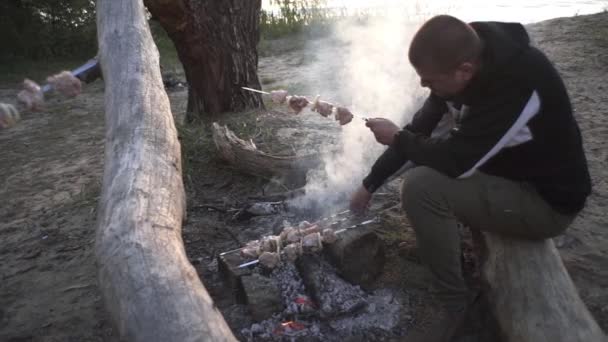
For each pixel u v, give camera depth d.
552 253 2.43
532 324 2.18
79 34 11.71
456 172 2.17
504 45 2.06
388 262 2.95
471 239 3.08
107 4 3.84
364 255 2.71
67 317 2.85
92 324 2.78
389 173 2.62
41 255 3.50
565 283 2.30
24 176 5.03
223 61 5.29
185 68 5.36
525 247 2.43
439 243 2.33
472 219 2.37
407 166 2.87
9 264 3.41
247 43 5.43
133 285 1.64
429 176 2.29
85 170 5.03
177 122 5.77
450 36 2.02
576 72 6.78
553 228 2.33
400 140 2.39
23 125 6.91
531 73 2.04
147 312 1.54
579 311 2.21
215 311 1.61
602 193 3.69
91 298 2.99
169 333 1.47
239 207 3.68
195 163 4.41
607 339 2.14
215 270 2.97
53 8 11.68
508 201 2.26
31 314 2.90
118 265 1.73
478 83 2.07
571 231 3.24
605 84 6.18
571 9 12.05
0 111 2.54
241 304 2.68
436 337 2.38
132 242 1.81
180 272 1.71
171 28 5.00
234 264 2.76
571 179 2.22
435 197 2.28
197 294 1.63
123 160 2.45
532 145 2.12
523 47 2.11
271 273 2.72
